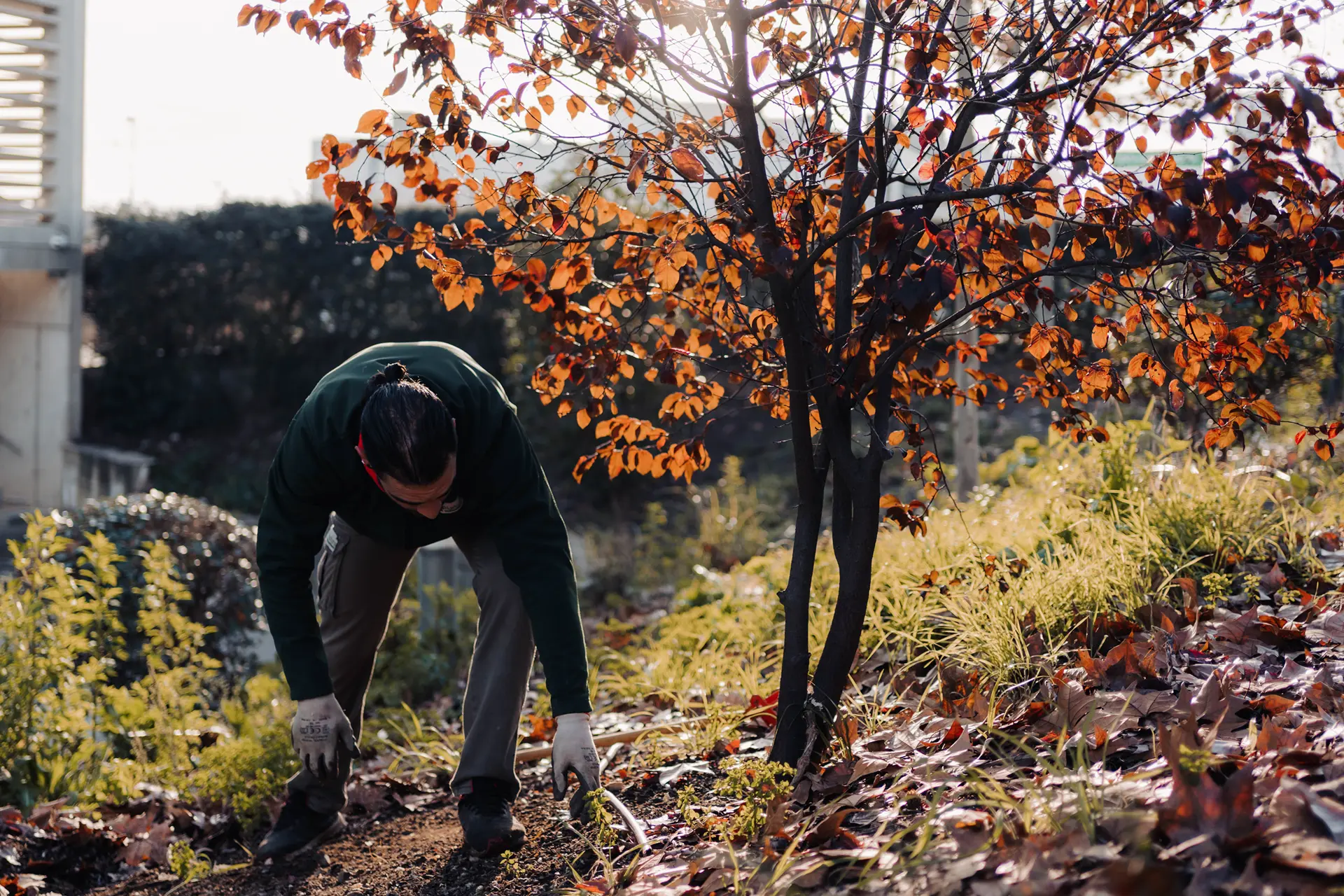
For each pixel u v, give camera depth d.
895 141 2.20
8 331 12.18
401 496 2.16
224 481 13.02
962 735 2.33
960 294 2.81
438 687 5.55
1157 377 2.50
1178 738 1.81
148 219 13.71
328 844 3.08
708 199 2.59
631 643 5.55
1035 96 2.08
